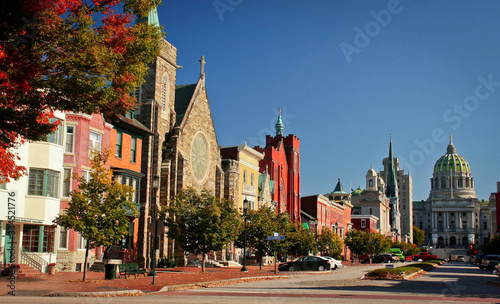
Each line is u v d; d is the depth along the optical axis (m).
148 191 44.03
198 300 17.72
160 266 44.84
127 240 41.12
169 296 19.86
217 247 39.16
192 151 50.91
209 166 54.19
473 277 39.91
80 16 16.08
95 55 16.31
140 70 18.38
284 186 80.56
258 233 47.28
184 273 36.66
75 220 26.56
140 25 18.73
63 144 33.38
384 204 168.38
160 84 48.16
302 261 46.56
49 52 16.27
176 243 48.00
